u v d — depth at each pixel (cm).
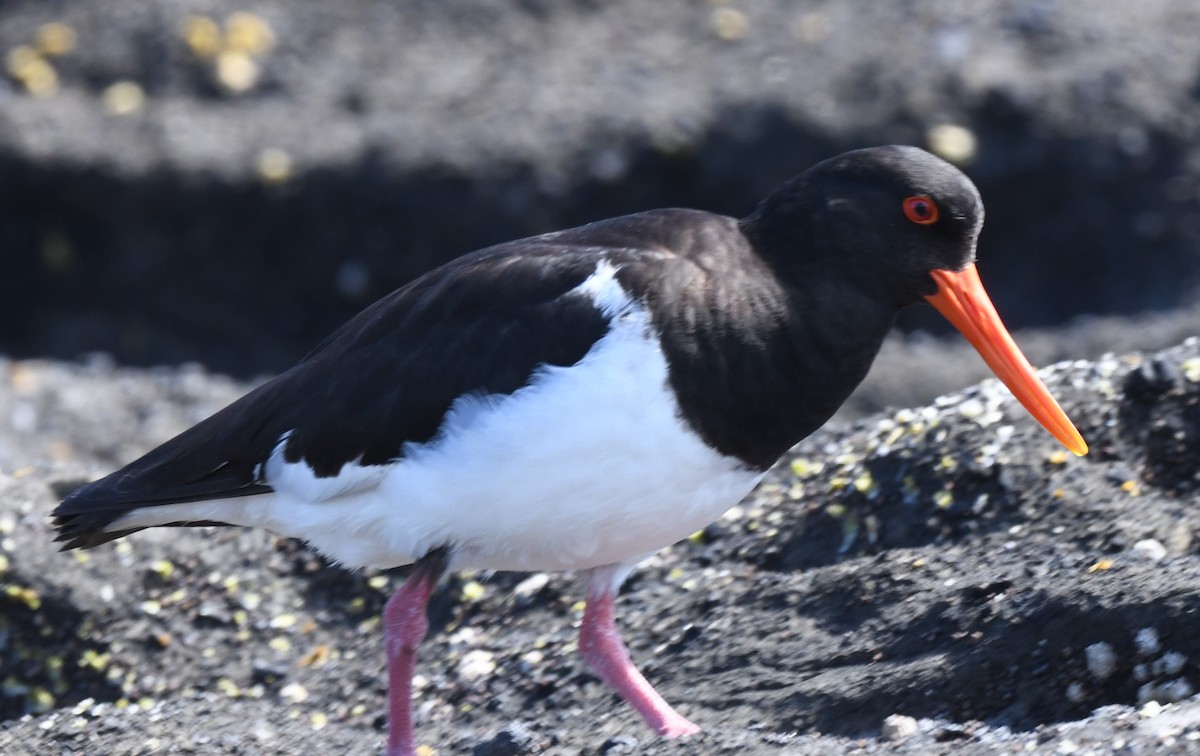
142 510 881
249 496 870
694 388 804
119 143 2012
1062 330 1770
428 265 1970
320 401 847
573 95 2059
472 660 1026
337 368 854
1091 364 1081
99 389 1691
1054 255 1961
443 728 976
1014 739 762
